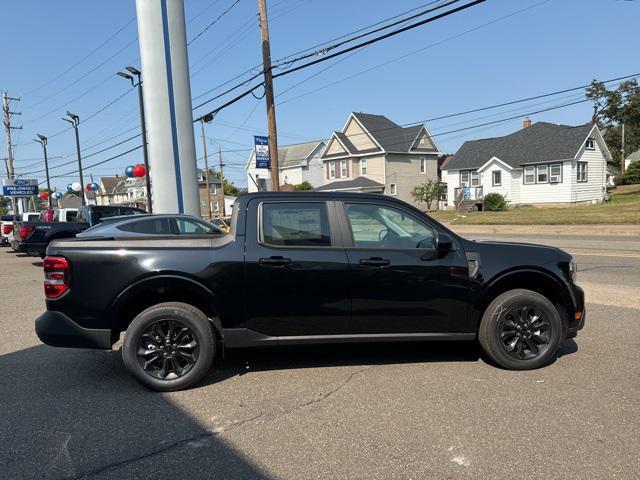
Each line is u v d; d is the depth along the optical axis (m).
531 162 36.31
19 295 9.78
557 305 4.90
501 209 35.62
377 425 3.66
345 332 4.61
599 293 7.89
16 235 15.17
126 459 3.26
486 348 4.73
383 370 4.82
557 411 3.80
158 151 11.29
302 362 5.11
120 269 4.37
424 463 3.13
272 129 16.94
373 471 3.05
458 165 41.88
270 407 4.04
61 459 3.28
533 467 3.04
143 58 11.21
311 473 3.05
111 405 4.14
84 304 4.36
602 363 4.83
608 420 3.63
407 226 4.77
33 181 27.72
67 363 5.29
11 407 4.13
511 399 4.05
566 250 13.95
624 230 18.64
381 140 44.69
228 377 4.74
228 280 4.43
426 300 4.63
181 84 11.45
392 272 4.57
